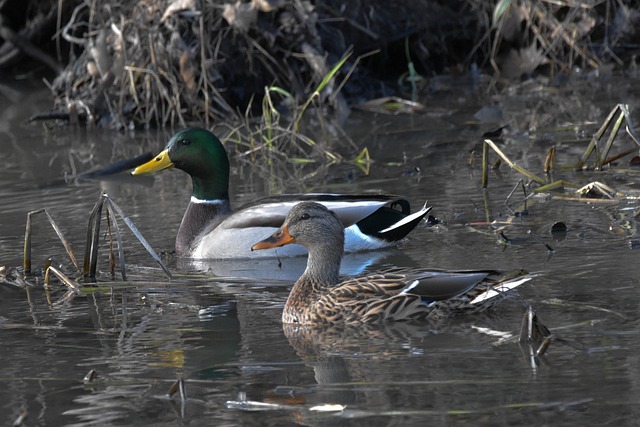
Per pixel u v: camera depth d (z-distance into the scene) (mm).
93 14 23094
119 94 22391
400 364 9289
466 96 22891
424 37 25359
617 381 8602
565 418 8023
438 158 17641
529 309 9688
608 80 23312
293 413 8406
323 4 23859
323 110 22375
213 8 22672
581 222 13492
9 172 18672
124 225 15102
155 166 14664
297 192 16109
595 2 25125
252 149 18969
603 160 16078
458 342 9766
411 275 10758
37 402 8930
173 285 12445
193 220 14375
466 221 13977
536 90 22938
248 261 13664
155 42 22266
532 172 16172
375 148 18781
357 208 13500
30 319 11242
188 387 9078
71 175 18266
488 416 8125
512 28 25234
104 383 9266
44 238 14422
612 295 10734
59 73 25672
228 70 22938
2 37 27547
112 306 11633
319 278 11211
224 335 10508
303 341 10195
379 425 8078
